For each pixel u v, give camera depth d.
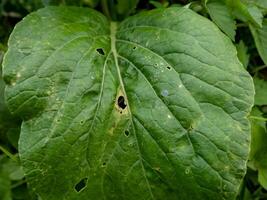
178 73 0.29
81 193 0.29
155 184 0.28
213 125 0.28
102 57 0.31
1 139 0.38
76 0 0.40
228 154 0.27
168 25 0.31
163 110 0.28
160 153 0.28
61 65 0.29
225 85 0.28
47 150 0.28
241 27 0.38
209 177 0.28
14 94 0.28
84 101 0.29
